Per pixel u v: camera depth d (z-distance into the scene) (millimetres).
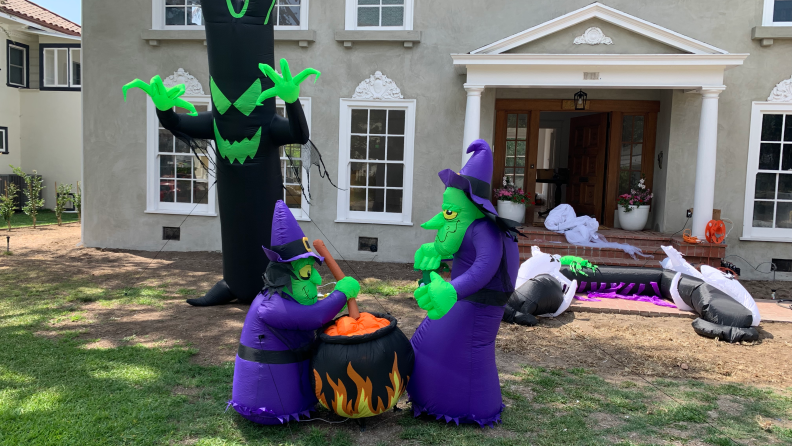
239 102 5973
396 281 8531
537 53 8977
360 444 3424
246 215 6320
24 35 17656
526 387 4453
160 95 5703
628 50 8805
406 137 10062
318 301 3529
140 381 4336
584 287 7668
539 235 9508
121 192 10727
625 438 3582
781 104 9195
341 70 10094
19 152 17969
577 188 11891
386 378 3371
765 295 8117
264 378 3510
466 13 9773
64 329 5742
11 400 3908
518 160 10977
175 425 3615
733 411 4066
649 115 10492
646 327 6309
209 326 5965
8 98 17484
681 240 8875
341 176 10242
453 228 3533
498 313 3627
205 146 6594
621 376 4781
